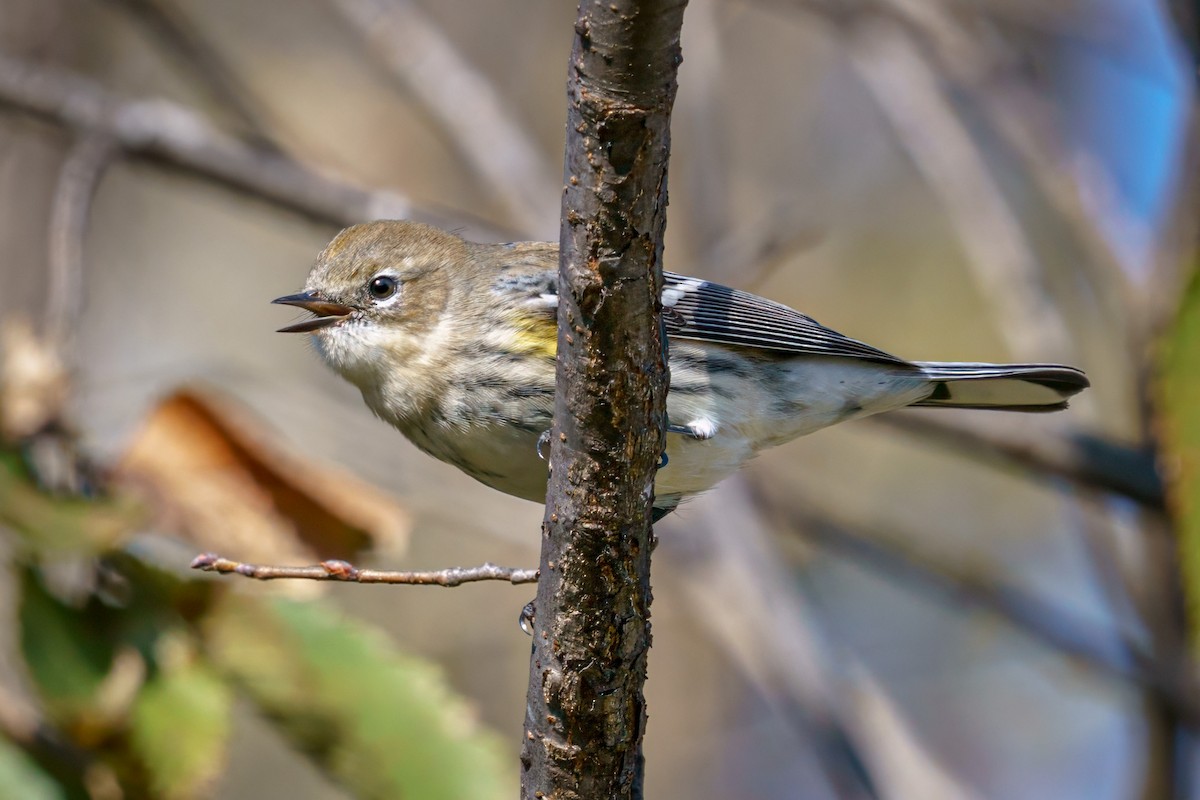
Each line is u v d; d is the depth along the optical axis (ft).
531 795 19.48
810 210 49.14
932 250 49.73
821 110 50.75
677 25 15.83
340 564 19.34
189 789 25.07
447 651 45.42
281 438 27.43
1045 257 45.21
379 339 26.68
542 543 18.85
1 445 25.04
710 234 40.45
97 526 24.21
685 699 47.93
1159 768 33.81
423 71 43.04
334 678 25.34
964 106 43.75
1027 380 28.53
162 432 26.32
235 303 47.52
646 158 16.53
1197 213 30.76
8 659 28.60
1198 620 21.84
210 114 47.52
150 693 25.09
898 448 49.96
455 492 40.34
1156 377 22.02
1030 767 47.50
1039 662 47.32
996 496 49.55
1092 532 35.53
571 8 51.11
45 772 25.38
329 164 45.11
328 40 51.57
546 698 18.98
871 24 39.65
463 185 51.26
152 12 41.75
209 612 25.29
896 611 49.49
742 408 26.89
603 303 17.24
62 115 38.37
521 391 25.72
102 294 44.78
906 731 35.63
